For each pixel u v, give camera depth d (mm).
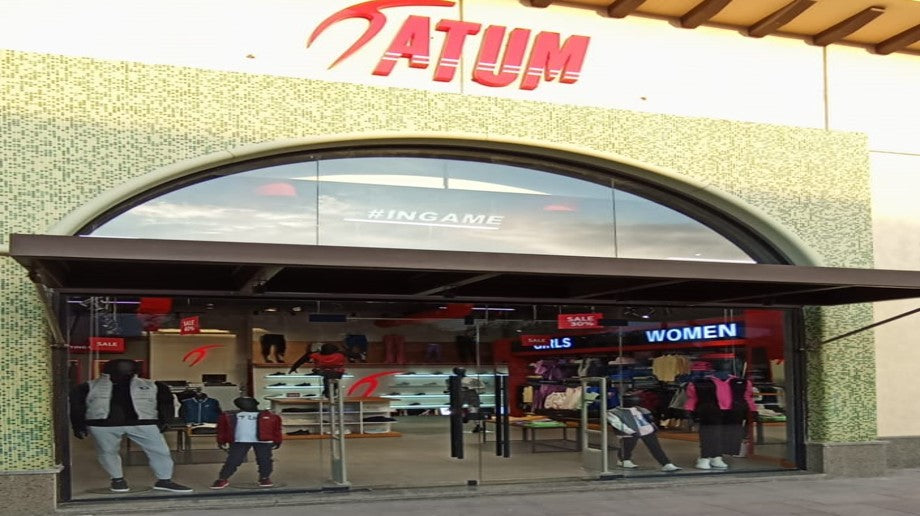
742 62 13492
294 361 11305
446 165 12055
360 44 11516
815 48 14008
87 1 10523
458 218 11977
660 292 12633
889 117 14406
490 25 12133
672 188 12922
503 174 12312
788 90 13734
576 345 12547
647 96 12852
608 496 11297
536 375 12344
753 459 13156
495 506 10477
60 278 9836
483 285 11969
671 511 10211
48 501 9656
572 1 12562
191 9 10930
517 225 12250
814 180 13516
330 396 11422
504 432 12133
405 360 11812
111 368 10484
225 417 10945
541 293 12391
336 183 11461
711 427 13016
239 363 11070
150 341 10680
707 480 12477
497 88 12102
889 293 12273
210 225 10828
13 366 9719
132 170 10336
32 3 10336
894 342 14297
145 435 10547
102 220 10406
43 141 10039
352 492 11203
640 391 12773
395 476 11570
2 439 9617
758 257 13508
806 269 10359
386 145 11695
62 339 9789
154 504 10227
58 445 10023
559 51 12406
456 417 11953
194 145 10617
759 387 13281
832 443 13062
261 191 11117
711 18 13070
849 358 13383
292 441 11211
